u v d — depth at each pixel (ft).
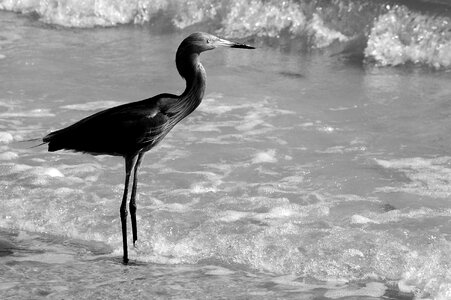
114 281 33.76
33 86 57.21
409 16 63.57
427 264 33.73
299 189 41.88
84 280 33.88
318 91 56.59
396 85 57.52
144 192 41.88
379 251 34.86
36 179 43.16
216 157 46.06
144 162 45.62
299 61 63.62
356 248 35.29
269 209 39.47
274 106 53.67
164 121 35.63
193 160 45.73
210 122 51.19
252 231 37.09
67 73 60.23
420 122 50.42
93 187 42.42
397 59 62.18
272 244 35.94
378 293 32.40
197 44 35.53
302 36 67.72
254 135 48.98
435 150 46.21
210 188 42.14
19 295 32.58
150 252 36.37
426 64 61.41
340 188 41.93
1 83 57.77
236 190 41.81
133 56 64.95
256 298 32.24
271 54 65.46
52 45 67.97
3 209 40.19
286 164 44.98
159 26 73.56
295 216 38.75
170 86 57.47
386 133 48.91
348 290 32.71
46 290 33.01
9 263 35.45
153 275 34.32
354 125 50.29
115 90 56.65
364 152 46.26
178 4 73.82
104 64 62.75
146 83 58.18
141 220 38.65
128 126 35.24
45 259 35.91
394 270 33.76
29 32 72.02
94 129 35.55
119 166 45.32
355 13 66.33
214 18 72.28
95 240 37.68
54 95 55.52
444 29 62.34
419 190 41.32
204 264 35.24
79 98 55.06
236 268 34.81
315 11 67.92
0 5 79.92
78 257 36.11
